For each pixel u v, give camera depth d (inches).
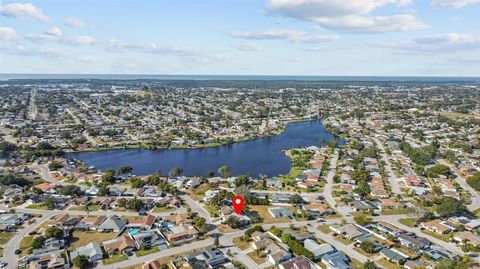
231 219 5551.2
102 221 5669.3
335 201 6727.4
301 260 4448.8
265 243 4852.4
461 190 7431.1
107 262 4512.8
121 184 7623.0
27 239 5083.7
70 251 4785.9
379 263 4552.2
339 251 4820.4
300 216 5954.7
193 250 4835.1
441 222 5659.5
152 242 4965.6
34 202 6446.9
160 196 6899.6
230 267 4367.6
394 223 5738.2
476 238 5068.9
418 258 4660.4
